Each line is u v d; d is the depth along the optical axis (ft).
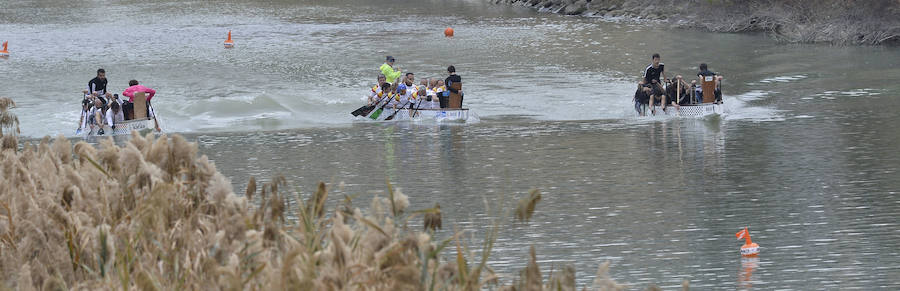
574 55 502.79
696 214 160.25
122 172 61.62
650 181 194.39
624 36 595.06
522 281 49.85
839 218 154.81
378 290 46.65
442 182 198.70
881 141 241.55
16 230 55.72
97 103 296.92
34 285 50.03
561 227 150.41
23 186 63.67
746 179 194.49
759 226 150.30
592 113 324.80
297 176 210.18
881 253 130.93
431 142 264.72
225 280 47.11
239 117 334.03
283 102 358.02
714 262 127.75
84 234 53.36
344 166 224.33
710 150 236.43
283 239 53.78
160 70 464.65
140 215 55.31
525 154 236.63
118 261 50.67
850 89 362.33
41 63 494.59
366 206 168.45
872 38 529.86
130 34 650.84
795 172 201.46
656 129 281.13
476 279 49.49
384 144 262.67
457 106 321.73
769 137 256.73
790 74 415.23
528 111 331.77
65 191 61.36
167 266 51.13
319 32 646.33
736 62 463.01
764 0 617.21
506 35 612.29
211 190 60.08
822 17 565.53
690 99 311.88
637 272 123.13
